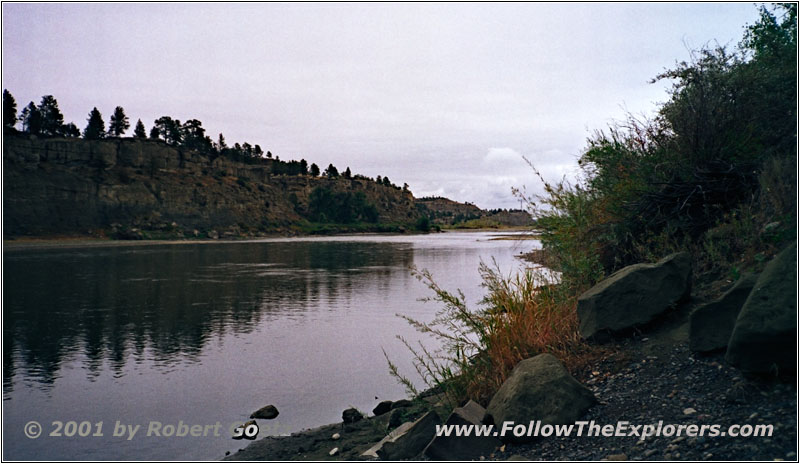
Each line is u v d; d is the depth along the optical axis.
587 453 3.62
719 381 4.08
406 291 18.97
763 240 5.49
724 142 6.66
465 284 20.78
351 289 19.84
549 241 7.57
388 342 10.51
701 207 6.71
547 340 5.58
